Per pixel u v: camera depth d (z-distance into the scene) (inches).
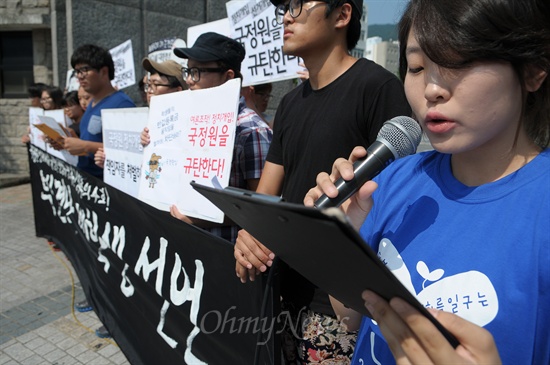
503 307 29.2
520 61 29.0
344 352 61.1
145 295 91.3
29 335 129.6
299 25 64.7
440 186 36.7
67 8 247.6
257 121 86.7
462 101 29.7
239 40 130.8
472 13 28.0
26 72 384.8
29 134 221.1
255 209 28.8
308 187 64.5
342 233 22.0
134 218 94.4
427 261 34.3
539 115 32.5
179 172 85.4
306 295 63.2
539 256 28.4
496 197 32.2
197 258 70.9
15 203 301.9
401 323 26.0
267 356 56.2
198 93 81.5
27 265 183.2
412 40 32.5
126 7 261.1
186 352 76.6
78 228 146.6
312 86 69.0
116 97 150.3
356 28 68.2
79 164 156.6
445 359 24.2
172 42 203.0
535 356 28.3
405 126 43.1
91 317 139.0
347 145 62.2
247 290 59.7
